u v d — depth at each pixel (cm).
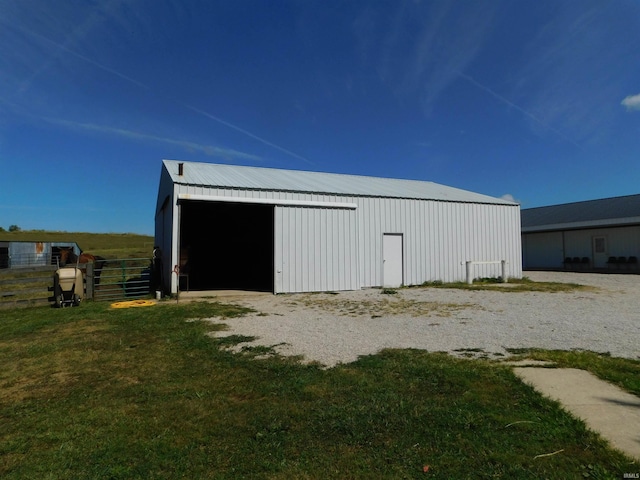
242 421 319
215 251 1873
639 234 2028
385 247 1413
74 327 711
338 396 361
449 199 1555
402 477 240
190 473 252
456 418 312
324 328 671
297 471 250
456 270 1547
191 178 1211
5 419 336
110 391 393
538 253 2577
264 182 1347
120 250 4072
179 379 423
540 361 455
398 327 672
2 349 570
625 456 253
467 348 523
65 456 274
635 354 489
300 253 1230
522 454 261
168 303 998
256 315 809
